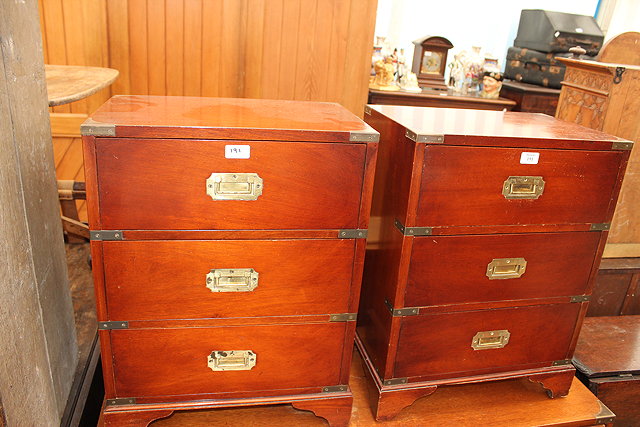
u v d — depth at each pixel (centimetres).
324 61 240
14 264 99
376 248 153
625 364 178
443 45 288
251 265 125
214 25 226
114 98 140
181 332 128
